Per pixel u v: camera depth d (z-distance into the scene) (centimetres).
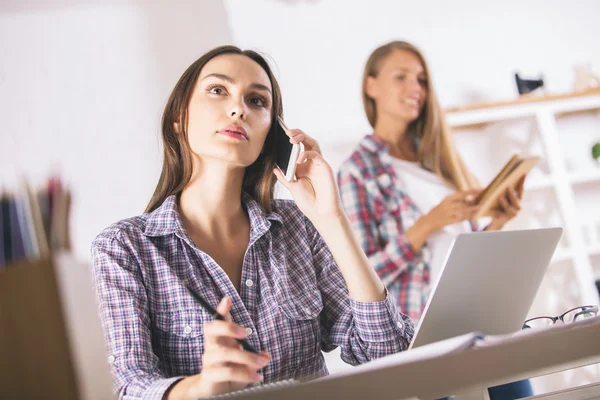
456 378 67
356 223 286
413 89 301
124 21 282
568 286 296
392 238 286
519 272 112
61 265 59
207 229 136
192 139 136
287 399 63
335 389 63
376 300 130
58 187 65
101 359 62
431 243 288
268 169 146
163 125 141
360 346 134
